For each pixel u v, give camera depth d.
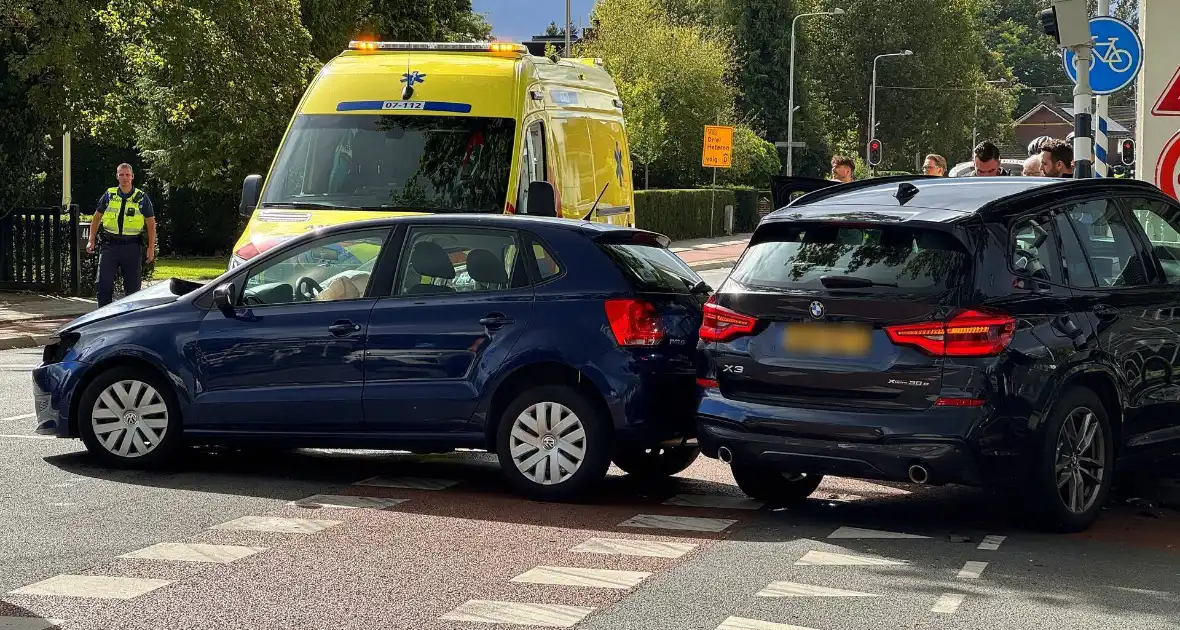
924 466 7.01
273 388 8.60
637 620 5.67
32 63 22.11
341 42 33.22
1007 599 6.04
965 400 6.95
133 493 8.21
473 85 12.40
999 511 8.12
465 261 8.40
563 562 6.67
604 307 8.04
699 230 48.50
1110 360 7.57
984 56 94.94
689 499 8.42
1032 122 118.44
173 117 27.81
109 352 8.89
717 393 7.64
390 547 6.93
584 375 8.00
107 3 24.27
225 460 9.46
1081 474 7.47
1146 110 12.60
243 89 27.08
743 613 5.78
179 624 5.57
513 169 12.05
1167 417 8.09
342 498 8.16
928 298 7.07
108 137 30.72
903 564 6.70
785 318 7.41
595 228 8.38
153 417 8.89
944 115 86.06
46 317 19.69
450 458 9.78
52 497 8.05
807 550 7.00
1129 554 6.98
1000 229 7.28
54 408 9.05
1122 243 8.04
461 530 7.36
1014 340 7.05
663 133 51.75
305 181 12.16
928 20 85.25
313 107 12.51
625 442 8.02
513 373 8.23
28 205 23.16
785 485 8.35
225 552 6.79
